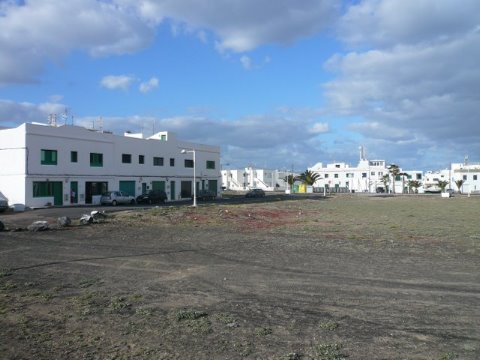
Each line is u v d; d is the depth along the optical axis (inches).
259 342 285.4
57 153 1875.0
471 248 715.4
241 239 848.9
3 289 436.1
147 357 262.5
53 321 333.4
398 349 270.4
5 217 1298.0
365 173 5684.1
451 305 368.8
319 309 360.8
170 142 2689.5
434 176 5708.7
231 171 5994.1
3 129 1883.6
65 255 647.8
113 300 392.8
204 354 266.2
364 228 1077.1
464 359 253.9
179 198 2765.7
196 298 400.2
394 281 464.8
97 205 1959.9
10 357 263.4
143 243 786.8
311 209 1877.5
